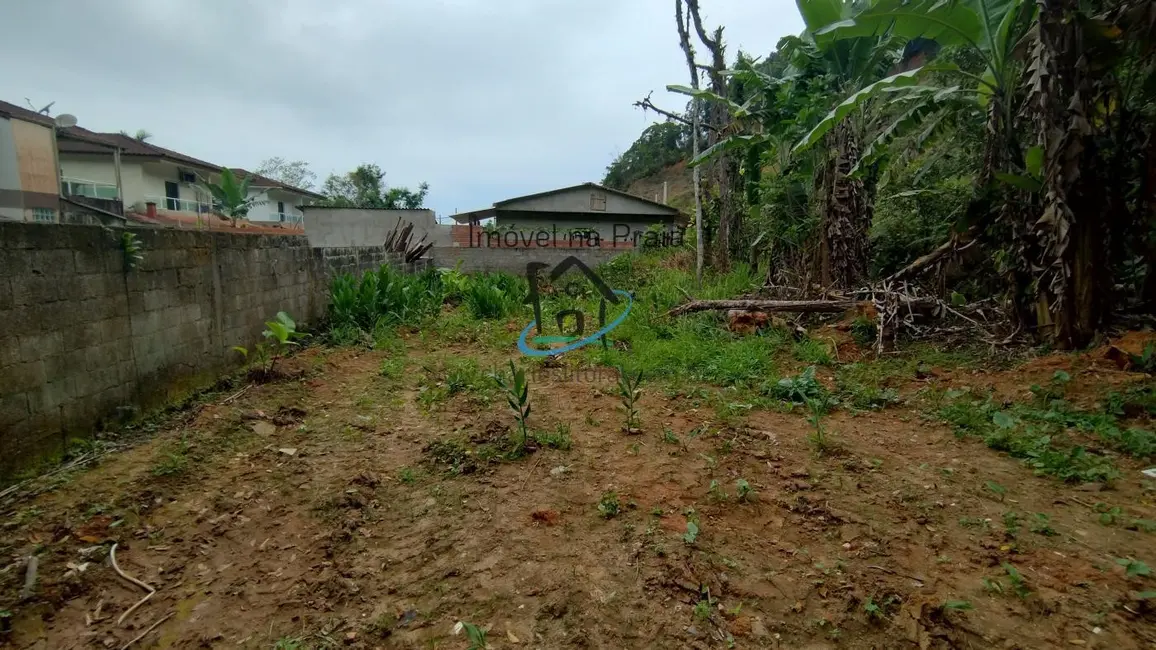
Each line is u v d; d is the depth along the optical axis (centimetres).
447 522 260
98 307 348
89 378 341
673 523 252
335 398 452
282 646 185
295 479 308
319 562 234
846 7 595
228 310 500
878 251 746
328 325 711
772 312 631
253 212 2502
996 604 194
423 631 192
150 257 396
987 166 503
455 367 530
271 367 493
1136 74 444
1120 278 498
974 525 244
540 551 235
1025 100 448
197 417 390
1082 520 245
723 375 477
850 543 234
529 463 321
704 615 193
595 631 189
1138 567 201
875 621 188
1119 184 454
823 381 466
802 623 189
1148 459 295
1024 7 460
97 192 1627
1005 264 491
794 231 795
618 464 317
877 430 362
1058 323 441
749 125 879
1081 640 176
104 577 224
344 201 2692
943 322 560
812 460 315
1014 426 338
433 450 338
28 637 193
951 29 494
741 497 272
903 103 691
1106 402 351
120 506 271
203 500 284
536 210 1833
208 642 191
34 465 303
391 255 988
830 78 685
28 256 299
